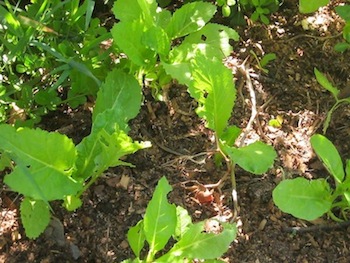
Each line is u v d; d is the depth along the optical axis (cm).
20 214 57
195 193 61
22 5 71
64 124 65
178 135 65
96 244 57
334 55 74
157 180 62
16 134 50
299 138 66
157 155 64
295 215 54
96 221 58
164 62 60
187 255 50
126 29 58
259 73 72
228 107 58
